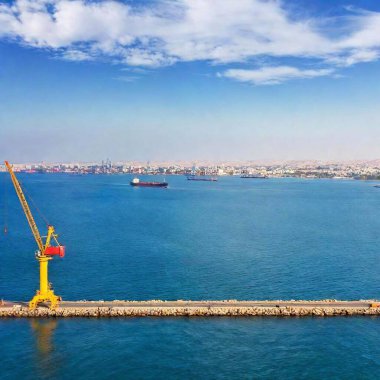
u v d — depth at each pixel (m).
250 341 93.31
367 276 145.00
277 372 82.44
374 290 131.00
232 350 89.69
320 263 161.25
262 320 103.19
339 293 127.75
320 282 137.88
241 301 112.50
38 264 159.50
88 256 170.50
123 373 82.12
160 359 86.44
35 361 85.81
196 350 89.75
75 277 141.75
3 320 102.62
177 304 110.19
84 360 86.25
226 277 142.12
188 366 84.12
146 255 172.38
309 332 97.44
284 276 143.88
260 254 174.88
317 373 82.25
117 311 104.81
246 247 188.75
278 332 97.44
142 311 105.00
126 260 164.00
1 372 82.31
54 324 100.69
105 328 98.88
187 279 139.62
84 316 104.56
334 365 84.75
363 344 92.56
